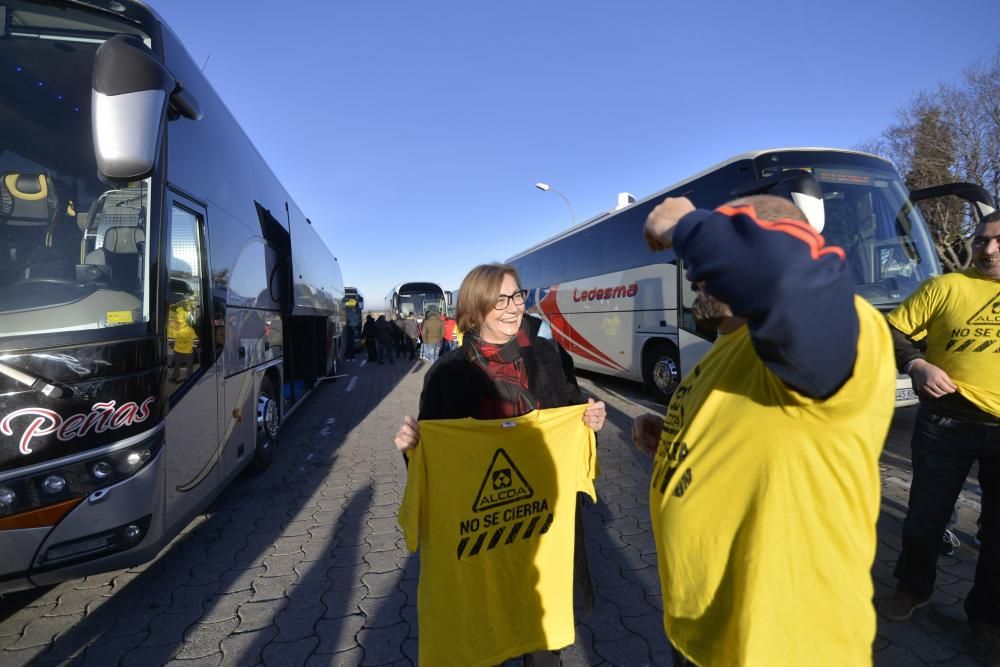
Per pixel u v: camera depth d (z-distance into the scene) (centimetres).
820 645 106
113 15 306
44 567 240
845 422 98
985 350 231
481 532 203
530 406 214
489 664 198
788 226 90
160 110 263
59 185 273
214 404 388
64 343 244
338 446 665
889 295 560
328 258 1302
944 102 1925
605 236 979
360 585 316
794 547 105
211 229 399
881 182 612
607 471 518
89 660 255
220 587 318
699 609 118
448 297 2475
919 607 273
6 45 285
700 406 123
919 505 255
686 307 747
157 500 274
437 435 201
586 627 270
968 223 1702
